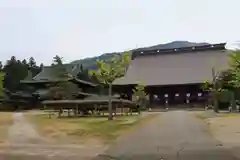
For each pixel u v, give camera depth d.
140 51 71.25
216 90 44.06
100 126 24.36
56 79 57.84
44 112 40.69
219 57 64.94
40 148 17.78
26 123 26.09
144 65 67.38
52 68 64.81
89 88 62.50
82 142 19.36
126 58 40.53
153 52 70.38
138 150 16.22
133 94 56.56
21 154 16.34
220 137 19.09
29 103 59.38
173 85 58.47
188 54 68.19
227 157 14.39
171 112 39.47
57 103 33.75
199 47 68.75
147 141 18.28
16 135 21.38
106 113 37.66
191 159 14.16
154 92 60.28
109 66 38.22
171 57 68.56
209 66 62.25
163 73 63.41
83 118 31.12
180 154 15.09
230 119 27.84
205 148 16.17
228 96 47.81
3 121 26.78
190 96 58.41
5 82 78.06
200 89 57.53
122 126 24.20
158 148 16.44
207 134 20.08
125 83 58.97
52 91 51.69
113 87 59.22
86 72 69.12
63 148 17.77
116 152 16.23
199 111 42.34
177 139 18.59
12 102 56.50
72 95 50.03
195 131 21.11
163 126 23.48
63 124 25.67
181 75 61.47
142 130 21.97
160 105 58.50
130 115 34.78
